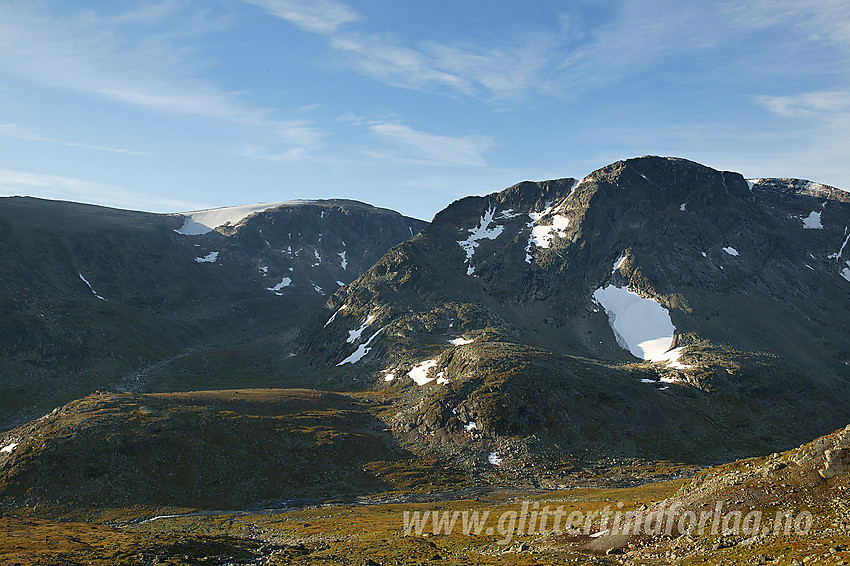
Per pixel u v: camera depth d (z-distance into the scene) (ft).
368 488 453.58
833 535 151.43
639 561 175.63
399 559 215.51
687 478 467.93
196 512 392.47
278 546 261.24
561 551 205.36
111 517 377.91
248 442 485.56
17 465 423.64
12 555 209.87
